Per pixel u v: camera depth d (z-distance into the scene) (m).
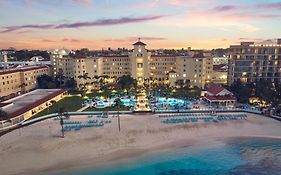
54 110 93.88
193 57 143.12
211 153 59.03
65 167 51.00
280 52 128.88
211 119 81.31
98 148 59.56
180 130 71.81
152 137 66.56
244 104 101.56
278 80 130.62
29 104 91.31
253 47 128.38
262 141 65.62
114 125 75.38
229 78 137.38
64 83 150.12
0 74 115.00
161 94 124.25
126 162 53.81
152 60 160.38
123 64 160.50
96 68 149.50
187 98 114.69
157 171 51.09
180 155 57.81
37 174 48.34
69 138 65.06
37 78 145.50
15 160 53.34
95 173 49.34
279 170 52.38
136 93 128.50
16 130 71.31
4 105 88.12
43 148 59.03
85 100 112.06
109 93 130.25
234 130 72.44
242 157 57.59
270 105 97.00
